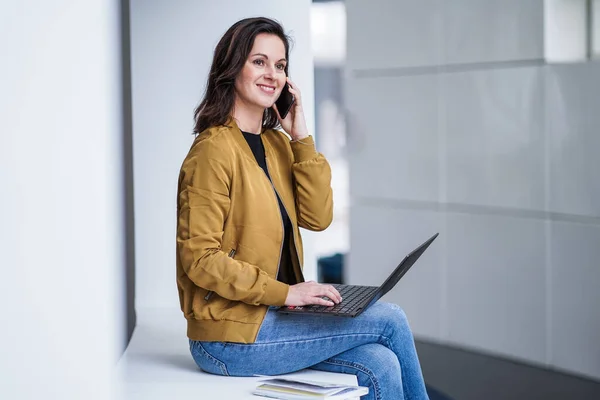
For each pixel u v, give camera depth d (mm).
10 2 1765
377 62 5934
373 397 2717
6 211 1779
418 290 5762
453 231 5500
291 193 3031
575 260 4785
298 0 4449
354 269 6234
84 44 2016
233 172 2768
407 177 5789
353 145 6168
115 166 3072
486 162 5266
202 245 2695
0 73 1748
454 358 5289
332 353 2791
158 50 4297
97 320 2051
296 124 3059
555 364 4930
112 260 2680
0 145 1758
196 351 2861
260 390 2641
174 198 4336
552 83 4840
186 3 4301
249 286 2686
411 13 5664
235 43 2859
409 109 5734
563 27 4871
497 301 5250
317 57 9000
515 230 5113
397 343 2814
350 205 6234
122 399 2561
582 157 4719
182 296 2846
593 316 4707
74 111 1969
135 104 4293
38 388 1851
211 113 2889
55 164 1894
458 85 5402
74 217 1962
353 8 6082
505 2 5070
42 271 1861
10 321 1809
